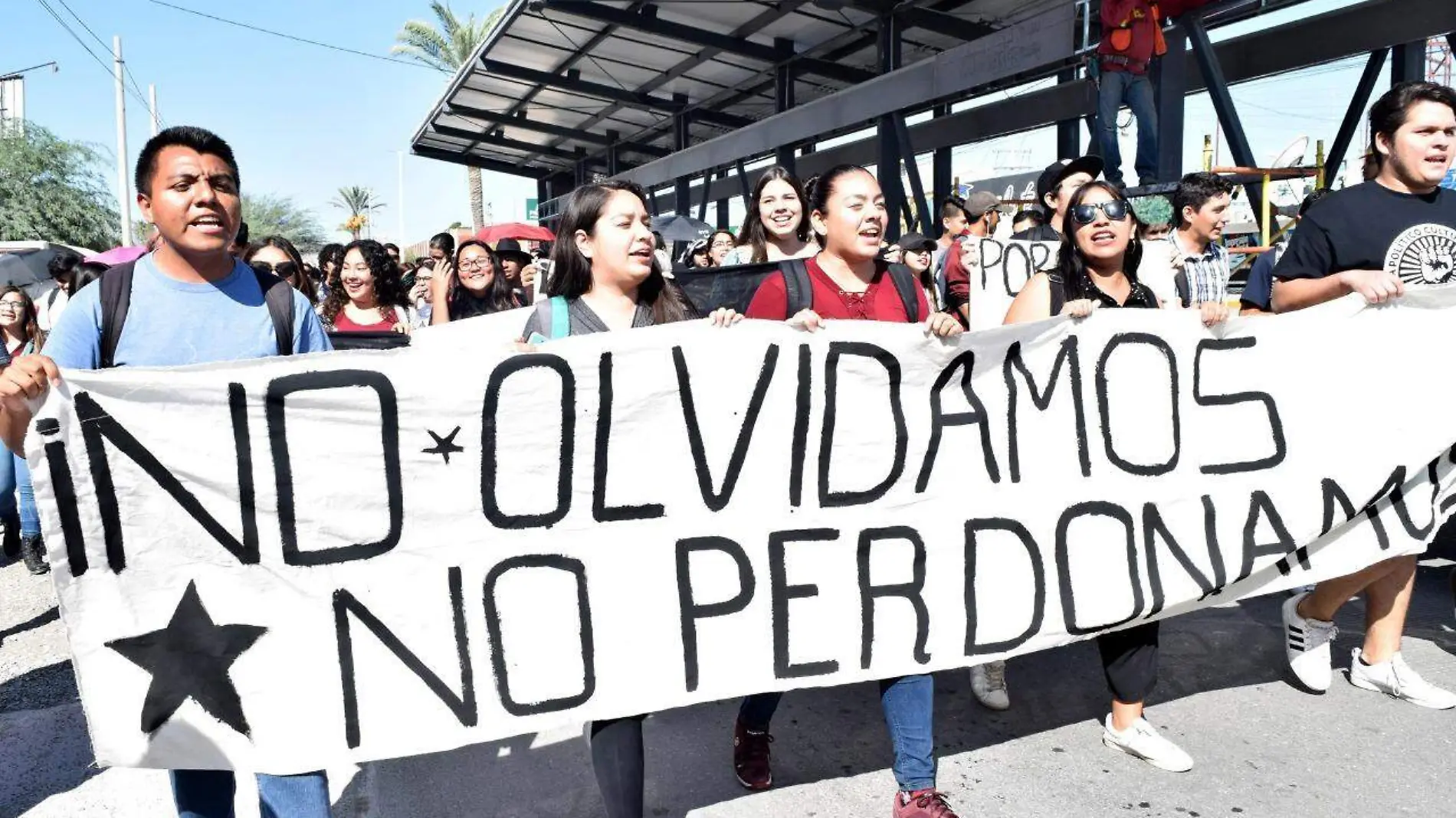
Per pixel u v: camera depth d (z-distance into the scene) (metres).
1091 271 2.99
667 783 2.82
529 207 28.14
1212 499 2.91
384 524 2.16
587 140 22.11
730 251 6.13
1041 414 2.74
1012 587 2.70
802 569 2.50
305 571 2.09
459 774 2.89
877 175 12.44
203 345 2.01
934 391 2.62
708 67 16.25
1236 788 2.71
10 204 27.62
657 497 2.38
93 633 1.93
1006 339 2.68
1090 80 8.59
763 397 2.46
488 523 2.24
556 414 2.30
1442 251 2.96
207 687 2.00
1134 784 2.75
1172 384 2.87
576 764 2.94
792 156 14.69
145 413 1.95
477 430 2.23
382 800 2.76
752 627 2.45
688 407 2.40
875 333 2.55
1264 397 2.96
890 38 12.36
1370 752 2.88
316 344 2.19
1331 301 3.00
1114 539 2.81
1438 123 2.86
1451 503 3.12
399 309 5.23
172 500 1.98
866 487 2.56
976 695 3.30
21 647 4.12
